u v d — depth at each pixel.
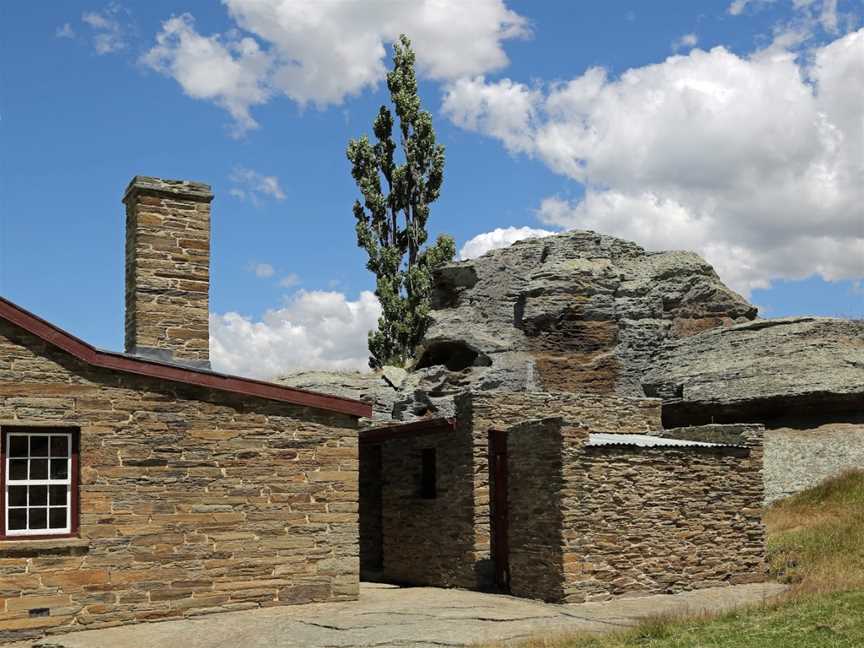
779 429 29.86
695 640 12.37
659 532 17.84
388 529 23.20
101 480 15.32
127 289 18.38
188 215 18.45
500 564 19.25
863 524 21.19
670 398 33.47
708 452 18.67
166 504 15.79
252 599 16.30
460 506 20.17
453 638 13.37
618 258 38.38
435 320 37.03
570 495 17.02
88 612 14.95
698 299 36.91
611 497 17.45
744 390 30.72
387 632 13.88
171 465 15.90
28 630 14.49
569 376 35.03
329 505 17.11
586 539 17.03
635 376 35.41
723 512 18.66
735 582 18.58
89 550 15.09
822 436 28.67
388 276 44.94
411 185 46.03
